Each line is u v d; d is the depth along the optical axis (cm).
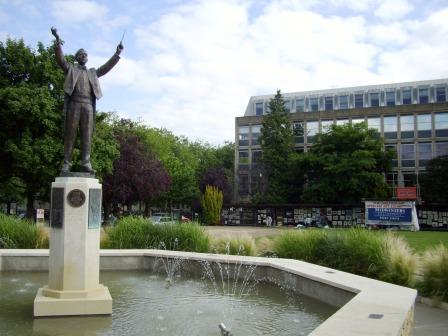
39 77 2984
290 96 7712
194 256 1359
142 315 824
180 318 809
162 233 1767
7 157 2861
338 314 662
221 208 5550
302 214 5281
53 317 786
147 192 4716
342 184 5259
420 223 4578
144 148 5044
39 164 2764
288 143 6209
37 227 1773
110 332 709
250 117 7181
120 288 1110
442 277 1019
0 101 2706
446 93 6831
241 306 925
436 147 6138
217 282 1217
